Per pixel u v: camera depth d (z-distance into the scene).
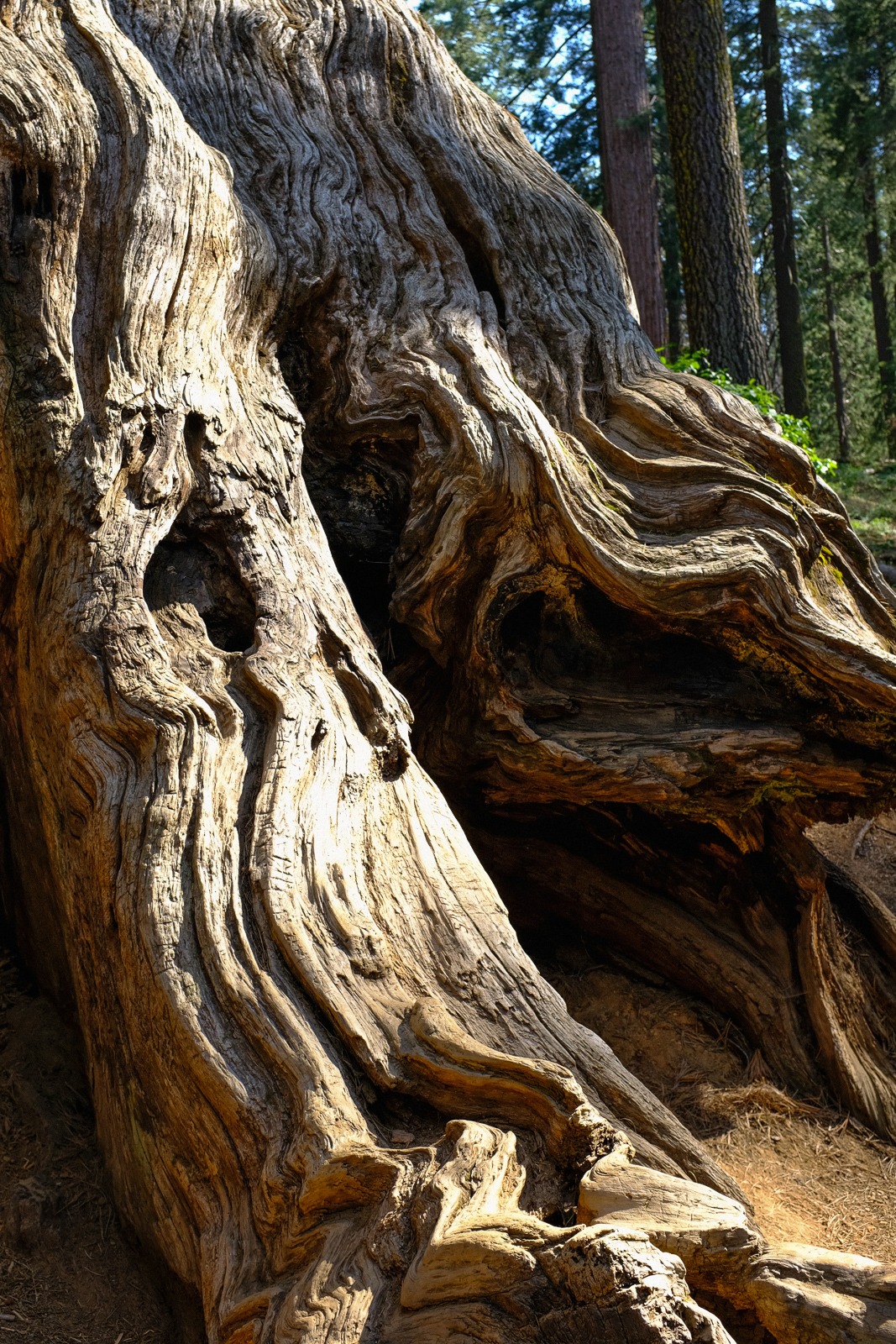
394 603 4.44
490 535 4.42
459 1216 2.35
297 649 3.81
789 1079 4.66
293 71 5.90
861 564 4.70
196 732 3.47
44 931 4.20
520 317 5.32
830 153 21.34
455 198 5.67
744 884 5.06
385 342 4.99
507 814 5.11
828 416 35.19
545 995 3.11
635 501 4.54
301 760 3.46
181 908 3.12
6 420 4.12
